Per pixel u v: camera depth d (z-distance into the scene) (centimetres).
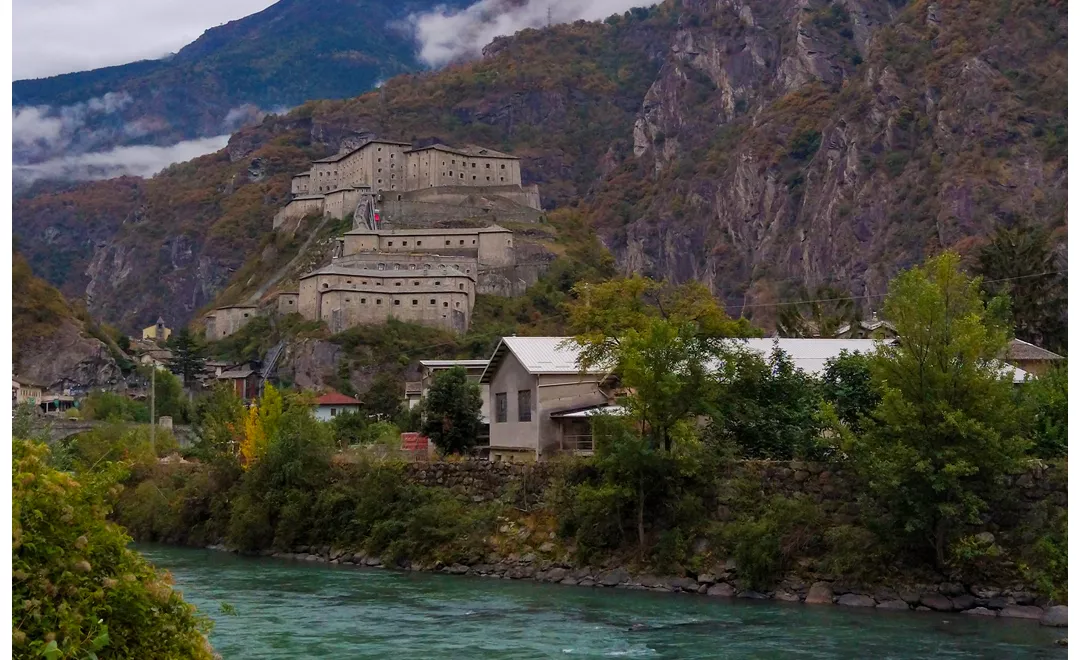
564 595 4562
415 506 5912
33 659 1683
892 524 4291
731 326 7281
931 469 4156
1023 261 10244
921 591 4178
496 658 3309
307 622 3962
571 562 5047
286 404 8769
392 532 5875
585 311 7281
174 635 2012
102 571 1950
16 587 1761
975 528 4297
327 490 6438
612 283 7688
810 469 4741
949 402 4338
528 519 5416
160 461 8694
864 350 6100
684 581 4641
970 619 3909
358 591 4769
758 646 3434
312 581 5131
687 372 5078
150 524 7681
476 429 7500
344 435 10012
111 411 13725
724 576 4572
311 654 3381
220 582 5116
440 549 5575
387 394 14388
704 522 4800
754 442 5175
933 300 4412
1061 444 4569
